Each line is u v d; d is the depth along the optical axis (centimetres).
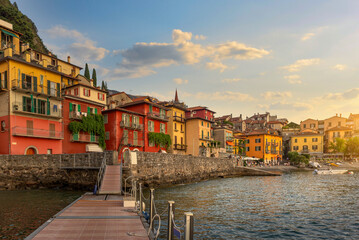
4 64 3478
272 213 1955
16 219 1577
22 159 3075
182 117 6875
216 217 1798
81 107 4394
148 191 3075
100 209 1471
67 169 2977
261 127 12538
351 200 2583
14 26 7538
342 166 8862
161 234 1326
